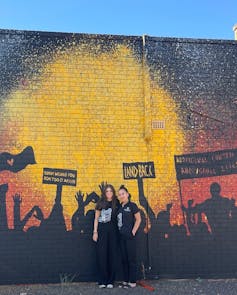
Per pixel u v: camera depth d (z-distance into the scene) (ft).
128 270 27.02
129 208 27.04
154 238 28.81
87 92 29.35
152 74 29.96
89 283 27.89
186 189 29.45
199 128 30.01
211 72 30.55
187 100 30.12
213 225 29.40
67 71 29.30
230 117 30.37
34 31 29.27
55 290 26.30
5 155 28.14
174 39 30.48
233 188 29.86
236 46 31.07
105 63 29.73
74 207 28.43
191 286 27.14
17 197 27.99
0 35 28.91
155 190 29.19
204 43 30.78
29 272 27.61
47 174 28.43
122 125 29.43
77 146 28.91
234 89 30.60
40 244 27.89
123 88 29.71
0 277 27.30
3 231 27.66
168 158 29.55
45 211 28.17
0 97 28.40
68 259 28.04
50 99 28.94
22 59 28.94
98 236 27.37
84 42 29.68
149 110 29.45
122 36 30.09
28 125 28.55
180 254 28.94
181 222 29.17
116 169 29.04
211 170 29.81
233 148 30.17
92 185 28.73
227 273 29.12
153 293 25.62
